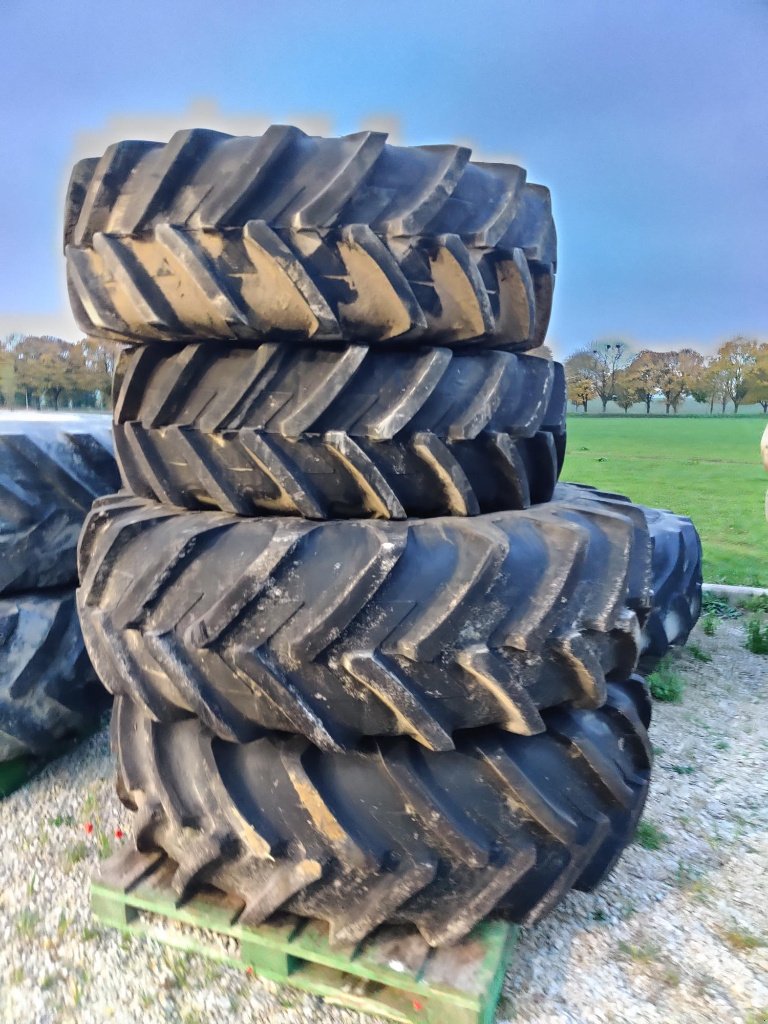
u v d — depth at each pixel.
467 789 1.56
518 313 1.73
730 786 2.65
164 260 1.59
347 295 1.53
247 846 1.60
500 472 1.74
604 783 1.70
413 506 1.68
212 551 1.57
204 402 1.71
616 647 1.67
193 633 1.47
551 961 1.78
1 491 2.49
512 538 1.53
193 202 1.55
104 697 2.88
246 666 1.44
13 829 2.36
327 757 1.58
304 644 1.41
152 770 1.75
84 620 1.76
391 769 1.52
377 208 1.54
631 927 1.91
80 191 1.77
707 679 3.70
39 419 2.95
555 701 1.59
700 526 5.71
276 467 1.60
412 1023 1.55
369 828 1.55
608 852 1.83
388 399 1.61
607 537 1.66
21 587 2.61
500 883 1.56
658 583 3.39
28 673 2.52
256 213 1.52
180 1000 1.67
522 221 1.79
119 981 1.73
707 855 2.24
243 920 1.67
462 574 1.45
